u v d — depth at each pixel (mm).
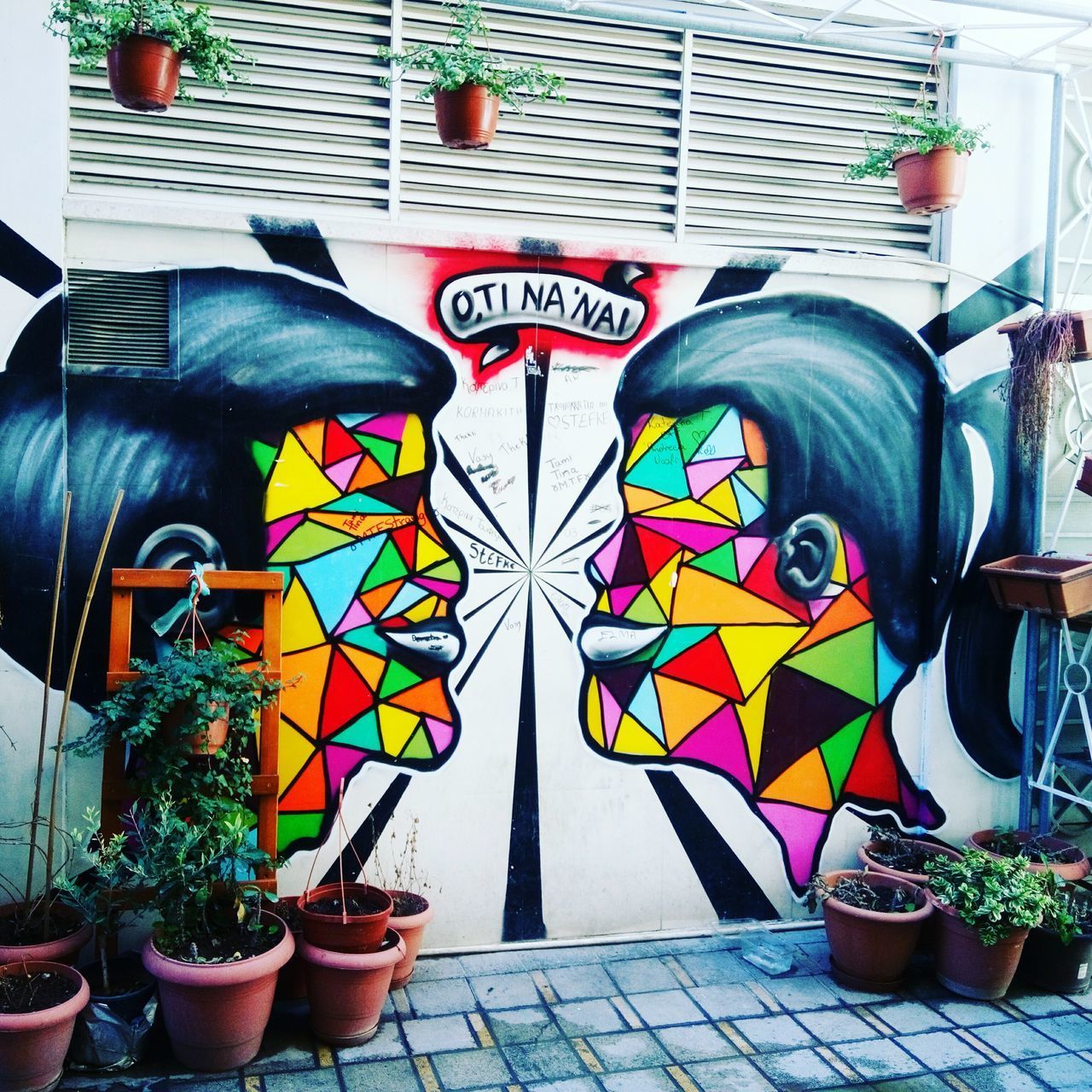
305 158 4574
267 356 4516
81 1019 3828
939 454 5375
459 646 4805
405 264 4637
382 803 4746
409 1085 3865
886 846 5328
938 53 5000
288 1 4477
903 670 5426
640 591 5023
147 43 3818
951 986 4770
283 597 4586
